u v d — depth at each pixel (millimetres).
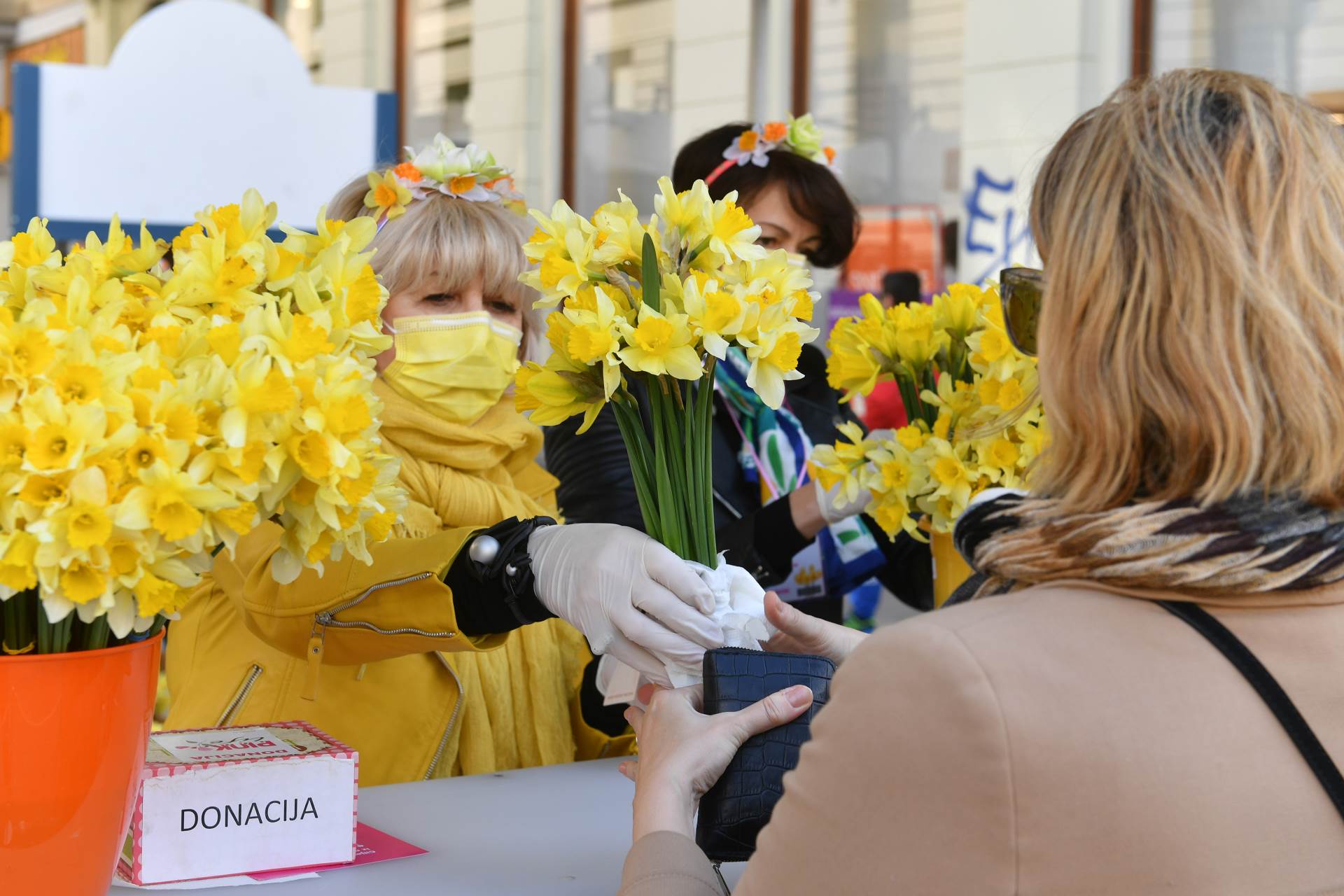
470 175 1702
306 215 3398
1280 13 4309
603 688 1348
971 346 1600
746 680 1101
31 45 9000
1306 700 767
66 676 897
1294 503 783
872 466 1647
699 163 2303
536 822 1345
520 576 1297
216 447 896
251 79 3303
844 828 773
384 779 1584
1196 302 782
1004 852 727
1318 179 805
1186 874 728
